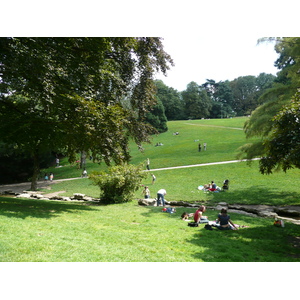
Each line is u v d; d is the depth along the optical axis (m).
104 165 45.94
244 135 57.38
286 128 9.89
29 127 16.38
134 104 19.39
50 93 12.98
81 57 15.12
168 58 19.30
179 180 29.89
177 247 8.12
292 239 10.05
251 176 28.38
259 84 155.25
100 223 11.25
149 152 53.88
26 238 7.34
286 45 19.36
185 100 131.12
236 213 15.63
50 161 50.31
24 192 28.83
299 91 10.83
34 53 12.66
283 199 20.09
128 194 20.17
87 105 13.20
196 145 53.53
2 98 16.16
